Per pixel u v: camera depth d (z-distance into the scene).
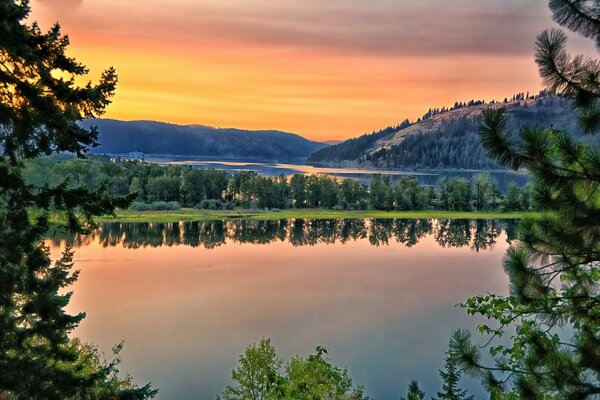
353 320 51.44
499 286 65.94
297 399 12.12
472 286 65.94
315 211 164.00
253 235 110.50
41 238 11.23
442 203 175.12
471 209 171.62
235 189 178.75
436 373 38.41
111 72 10.66
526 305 7.43
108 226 116.56
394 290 63.69
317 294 61.41
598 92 5.80
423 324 50.16
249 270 74.12
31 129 9.95
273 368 25.72
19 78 9.98
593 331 6.89
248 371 25.34
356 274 72.44
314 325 49.84
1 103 9.66
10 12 8.53
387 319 51.88
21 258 10.49
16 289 10.78
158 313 53.03
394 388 35.62
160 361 40.69
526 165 6.25
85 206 10.73
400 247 96.88
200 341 45.09
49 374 11.02
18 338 11.09
